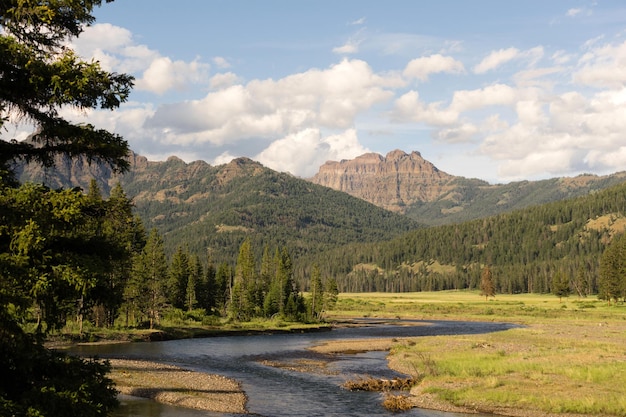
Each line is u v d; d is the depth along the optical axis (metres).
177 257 118.75
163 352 64.06
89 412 13.09
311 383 43.81
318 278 134.12
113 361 51.66
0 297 11.98
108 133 15.02
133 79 14.80
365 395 38.66
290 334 96.56
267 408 34.19
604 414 30.50
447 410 33.31
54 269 13.22
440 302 190.75
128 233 78.94
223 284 139.25
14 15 13.53
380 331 102.19
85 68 13.95
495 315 140.00
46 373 13.95
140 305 88.00
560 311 137.38
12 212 12.84
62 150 14.99
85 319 78.00
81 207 13.90
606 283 149.00
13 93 13.92
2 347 13.01
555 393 34.56
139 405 33.28
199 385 40.84
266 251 157.50
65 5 14.17
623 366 42.19
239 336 92.12
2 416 11.73
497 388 36.88
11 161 14.54
